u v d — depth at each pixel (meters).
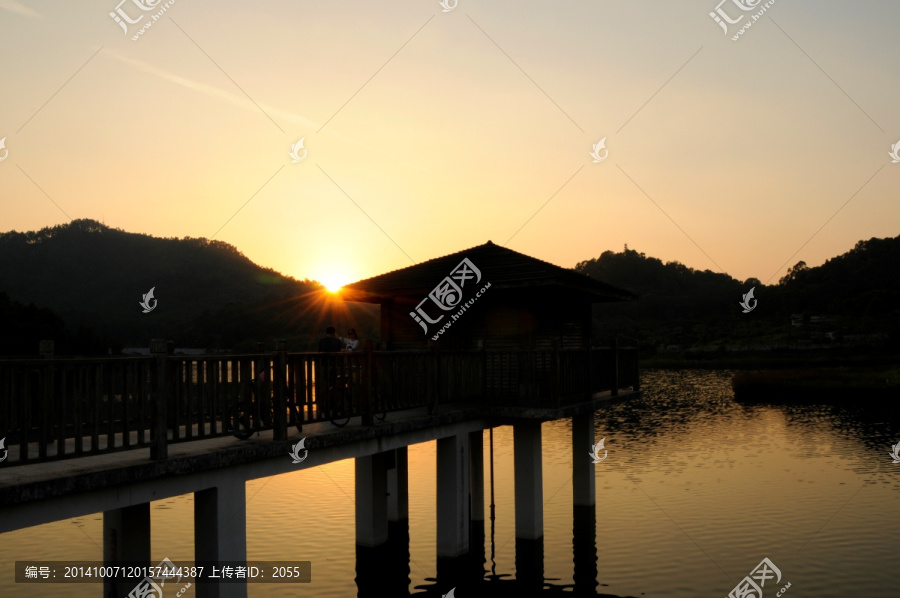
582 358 15.30
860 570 14.66
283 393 8.98
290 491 22.34
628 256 190.00
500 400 14.92
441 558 13.42
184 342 55.56
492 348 15.57
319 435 9.28
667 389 62.22
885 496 21.45
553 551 16.19
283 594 13.09
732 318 133.38
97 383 6.87
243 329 53.41
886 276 144.12
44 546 15.58
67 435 8.31
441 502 13.52
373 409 10.66
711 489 22.72
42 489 6.11
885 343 91.25
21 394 6.32
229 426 8.40
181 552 15.21
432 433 12.27
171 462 7.29
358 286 16.36
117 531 8.40
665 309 157.38
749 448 31.50
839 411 45.69
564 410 13.83
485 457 29.30
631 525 18.36
